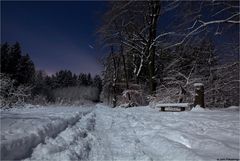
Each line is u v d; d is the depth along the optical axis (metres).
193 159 4.31
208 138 5.88
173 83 22.28
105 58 42.16
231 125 7.90
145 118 10.89
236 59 20.00
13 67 59.06
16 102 22.95
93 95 114.69
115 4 28.14
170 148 5.10
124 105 29.08
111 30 30.44
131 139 6.34
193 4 18.02
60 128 6.57
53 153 4.39
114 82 41.62
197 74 23.27
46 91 79.94
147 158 4.68
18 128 4.86
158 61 30.27
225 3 17.52
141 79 33.66
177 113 12.62
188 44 21.69
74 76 145.88
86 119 10.69
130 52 33.72
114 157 4.81
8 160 3.56
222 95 22.06
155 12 26.08
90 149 5.32
